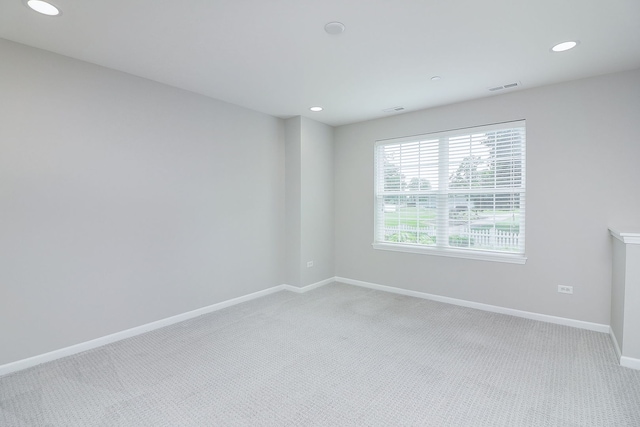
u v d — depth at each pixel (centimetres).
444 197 409
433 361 258
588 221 314
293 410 198
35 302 254
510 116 353
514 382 227
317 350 279
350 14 207
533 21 214
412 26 221
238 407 201
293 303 407
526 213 346
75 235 273
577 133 317
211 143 374
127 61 277
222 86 336
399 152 446
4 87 238
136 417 192
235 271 404
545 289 339
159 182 328
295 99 378
